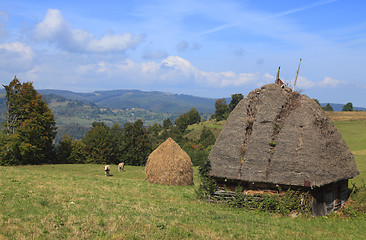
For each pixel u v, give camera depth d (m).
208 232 11.19
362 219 15.27
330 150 16.33
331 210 16.64
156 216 12.83
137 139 71.69
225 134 17.97
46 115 51.97
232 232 11.50
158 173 27.16
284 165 15.82
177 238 10.19
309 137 16.19
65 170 39.91
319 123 16.73
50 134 54.16
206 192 17.72
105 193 17.95
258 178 16.03
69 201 14.30
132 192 19.69
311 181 15.19
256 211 15.81
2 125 49.97
